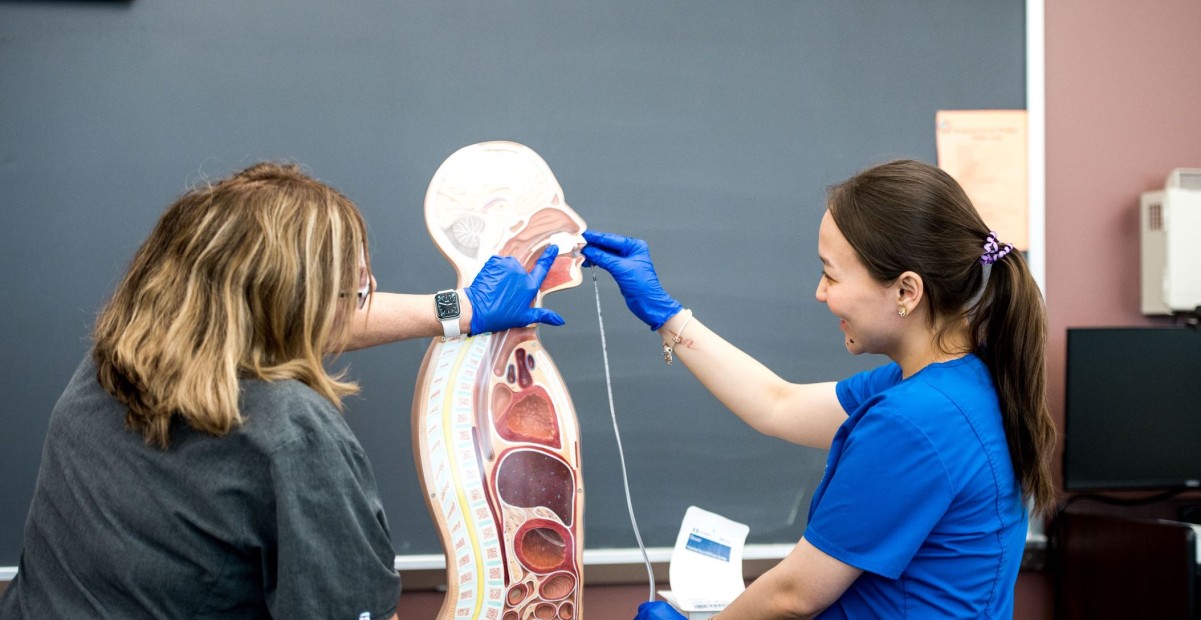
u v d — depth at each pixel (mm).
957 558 1003
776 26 1944
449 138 1845
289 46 1804
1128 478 1943
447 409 1273
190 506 858
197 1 1780
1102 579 1876
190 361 855
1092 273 2053
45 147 1743
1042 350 1024
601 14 1895
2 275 1734
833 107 1959
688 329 1399
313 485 859
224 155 1783
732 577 1408
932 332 1054
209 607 881
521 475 1283
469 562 1252
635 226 1904
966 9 1994
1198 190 1977
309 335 920
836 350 1960
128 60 1762
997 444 1011
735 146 1932
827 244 1080
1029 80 1997
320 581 852
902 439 965
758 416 1350
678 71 1916
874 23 1970
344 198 1009
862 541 981
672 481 1914
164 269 906
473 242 1345
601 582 1890
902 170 1040
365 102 1822
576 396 1887
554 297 1882
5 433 1731
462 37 1853
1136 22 2059
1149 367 1942
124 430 889
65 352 1747
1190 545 1696
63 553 893
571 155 1886
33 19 1739
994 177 1989
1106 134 2053
